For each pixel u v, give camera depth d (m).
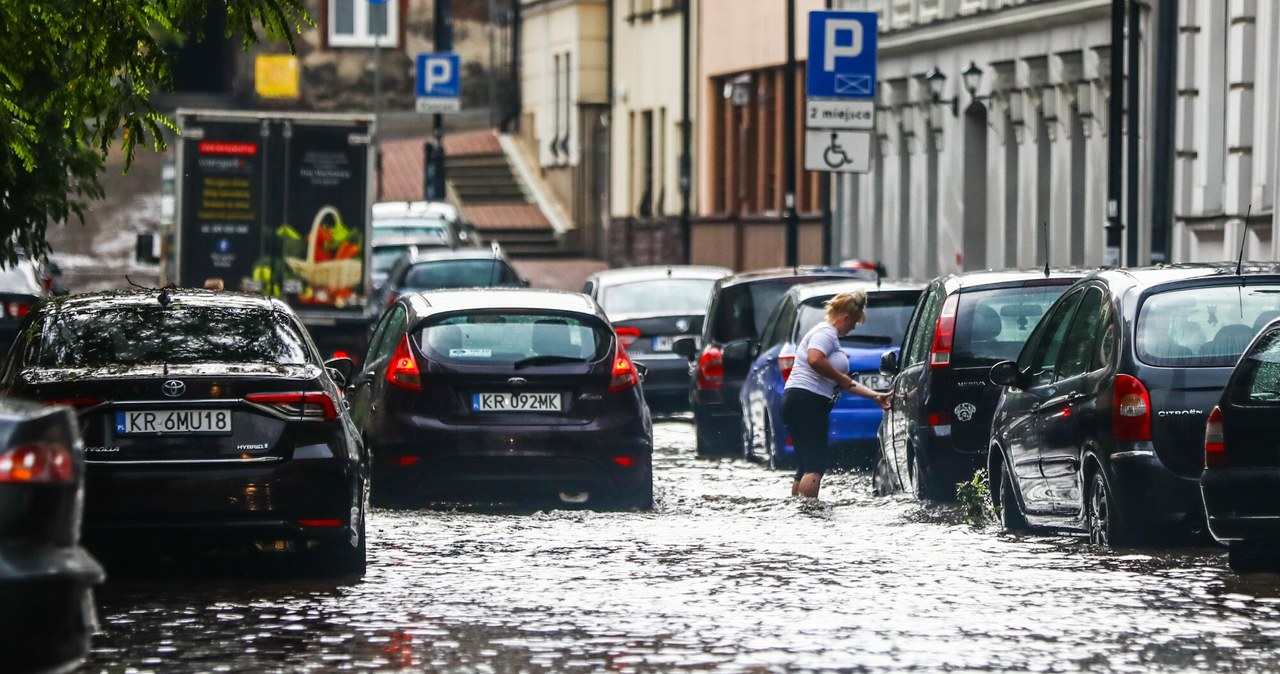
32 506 18.91
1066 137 91.50
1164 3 80.50
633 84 152.38
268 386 31.03
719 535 36.91
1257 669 23.55
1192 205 80.12
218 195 81.06
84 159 47.88
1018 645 25.05
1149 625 26.42
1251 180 76.38
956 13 100.38
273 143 81.12
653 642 25.41
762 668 23.70
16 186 47.06
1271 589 29.45
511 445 41.09
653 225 147.50
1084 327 35.66
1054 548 34.56
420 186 168.62
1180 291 33.78
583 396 41.62
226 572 32.06
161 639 25.73
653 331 72.12
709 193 138.12
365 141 81.44
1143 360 33.16
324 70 181.38
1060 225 92.25
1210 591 29.28
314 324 81.50
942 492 42.28
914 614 27.39
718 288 61.12
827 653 24.59
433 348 41.62
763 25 128.00
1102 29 86.81
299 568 32.22
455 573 31.69
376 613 27.77
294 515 30.80
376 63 152.25
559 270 154.38
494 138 179.88
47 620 18.72
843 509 41.81
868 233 115.94
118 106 35.84
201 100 179.25
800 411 44.81
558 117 165.62
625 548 34.84
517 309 42.19
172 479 30.56
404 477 41.09
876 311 51.62
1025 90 95.06
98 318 33.41
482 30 185.75
